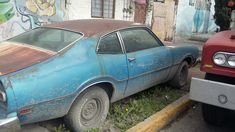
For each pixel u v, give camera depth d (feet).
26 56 11.94
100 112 13.69
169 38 52.01
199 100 12.07
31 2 28.50
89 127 13.21
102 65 13.17
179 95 18.84
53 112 11.59
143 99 17.20
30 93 10.58
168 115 15.65
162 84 20.22
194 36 45.57
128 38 15.37
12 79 10.37
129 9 41.06
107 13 37.70
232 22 17.44
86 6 34.09
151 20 46.60
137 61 15.20
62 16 31.60
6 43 13.92
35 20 29.17
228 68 11.66
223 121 15.70
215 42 12.06
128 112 15.29
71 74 11.82
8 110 10.16
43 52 12.31
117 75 13.91
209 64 12.08
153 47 16.99
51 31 14.38
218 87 11.55
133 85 15.33
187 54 19.67
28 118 10.87
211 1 66.28
